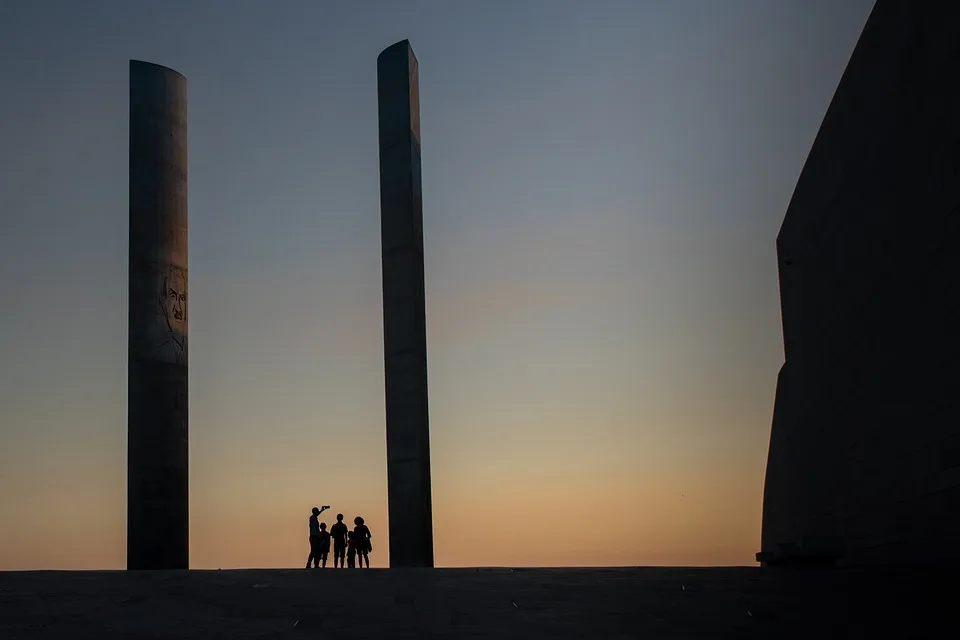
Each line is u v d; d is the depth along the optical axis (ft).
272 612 31.96
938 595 32.48
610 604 32.55
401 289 74.23
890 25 47.96
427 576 42.96
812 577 40.11
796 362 76.28
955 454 40.96
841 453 61.41
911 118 45.52
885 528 51.42
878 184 51.16
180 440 82.33
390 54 78.02
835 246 61.26
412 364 72.74
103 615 31.71
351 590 37.24
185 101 88.17
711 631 27.32
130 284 82.17
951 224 41.06
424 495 70.95
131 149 84.07
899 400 48.60
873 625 27.27
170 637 27.71
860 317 55.62
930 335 43.98
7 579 43.11
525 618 29.91
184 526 81.51
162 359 82.02
